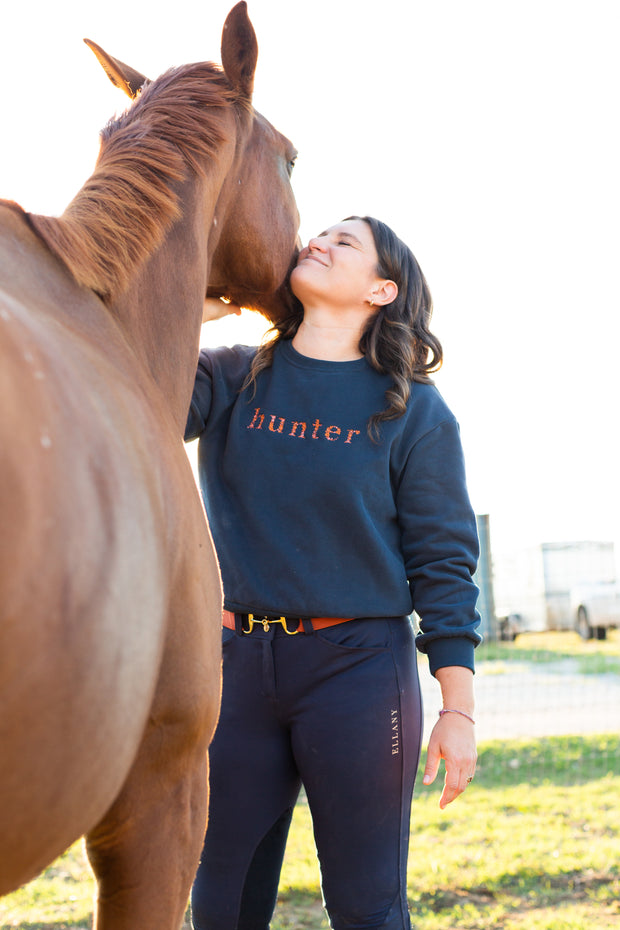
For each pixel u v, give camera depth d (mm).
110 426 951
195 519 1159
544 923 2932
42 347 884
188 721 1167
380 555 1714
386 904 1661
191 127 1533
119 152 1444
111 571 861
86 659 819
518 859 3549
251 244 1732
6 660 731
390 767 1664
